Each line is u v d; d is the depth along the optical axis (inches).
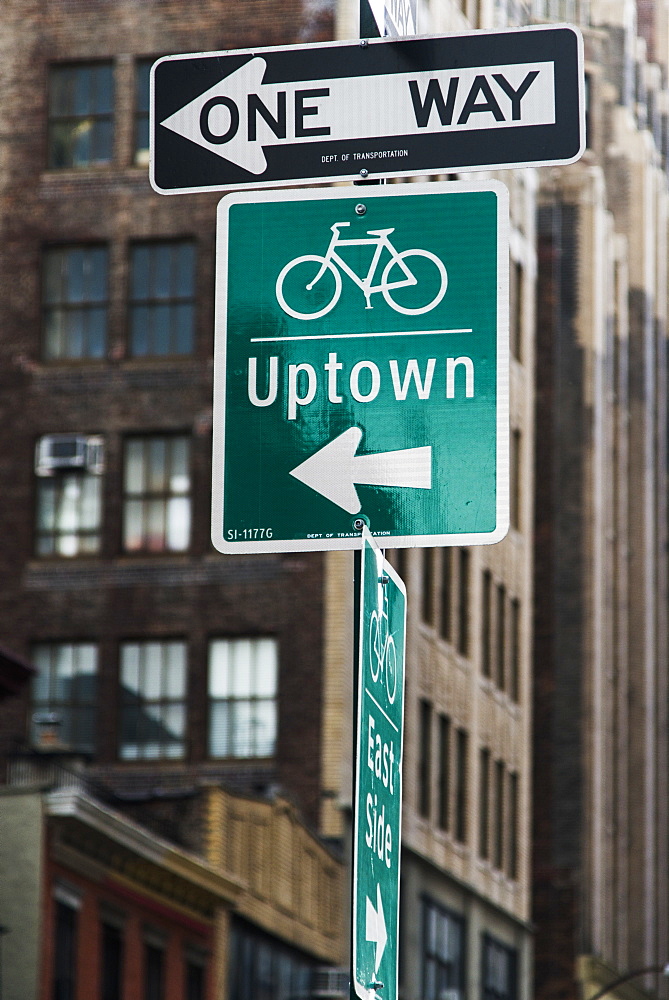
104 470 3009.4
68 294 3078.2
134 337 3053.6
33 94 3134.8
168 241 3068.4
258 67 450.9
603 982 4544.8
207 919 2455.7
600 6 5644.7
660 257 5836.6
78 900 2153.1
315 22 2979.8
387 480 424.2
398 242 434.9
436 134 443.5
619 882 5034.5
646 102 5821.9
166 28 3093.0
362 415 427.8
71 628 2960.1
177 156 450.0
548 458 4746.6
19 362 3061.0
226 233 440.8
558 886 4517.7
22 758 2434.8
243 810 2554.1
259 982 2596.0
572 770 4598.9
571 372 4766.2
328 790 2839.6
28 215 3102.9
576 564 4702.3
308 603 2898.6
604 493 4953.3
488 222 433.1
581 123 439.5
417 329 429.7
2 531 3006.9
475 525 420.5
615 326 5324.8
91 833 2153.1
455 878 3496.6
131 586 2957.7
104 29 3125.0
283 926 2659.9
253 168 446.9
